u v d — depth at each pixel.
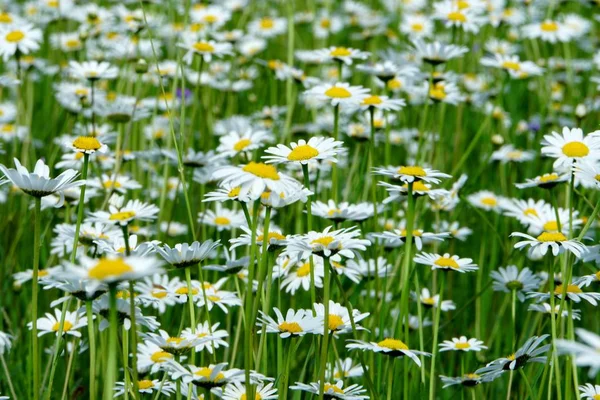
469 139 8.37
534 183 4.73
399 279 5.54
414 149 7.67
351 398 3.49
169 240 6.09
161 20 9.32
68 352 4.73
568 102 9.17
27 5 10.77
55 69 8.91
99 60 8.65
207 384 3.21
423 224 6.45
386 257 5.50
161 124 7.64
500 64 7.25
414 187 4.36
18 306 5.45
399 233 4.80
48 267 5.47
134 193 6.66
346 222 5.73
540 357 3.85
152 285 4.55
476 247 6.59
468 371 4.84
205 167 5.86
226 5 10.37
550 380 3.76
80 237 4.39
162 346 3.40
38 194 3.28
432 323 5.00
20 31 6.67
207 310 3.75
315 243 3.31
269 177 3.27
